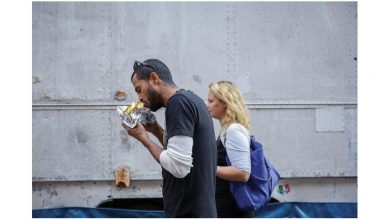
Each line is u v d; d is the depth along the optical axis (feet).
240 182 10.22
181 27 14.58
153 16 14.56
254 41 14.70
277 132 14.74
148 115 9.71
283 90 14.76
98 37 14.49
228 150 10.16
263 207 14.80
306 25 14.83
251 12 14.70
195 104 9.00
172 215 9.12
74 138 14.47
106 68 14.51
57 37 14.44
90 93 14.48
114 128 14.49
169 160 8.70
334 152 14.87
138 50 14.55
